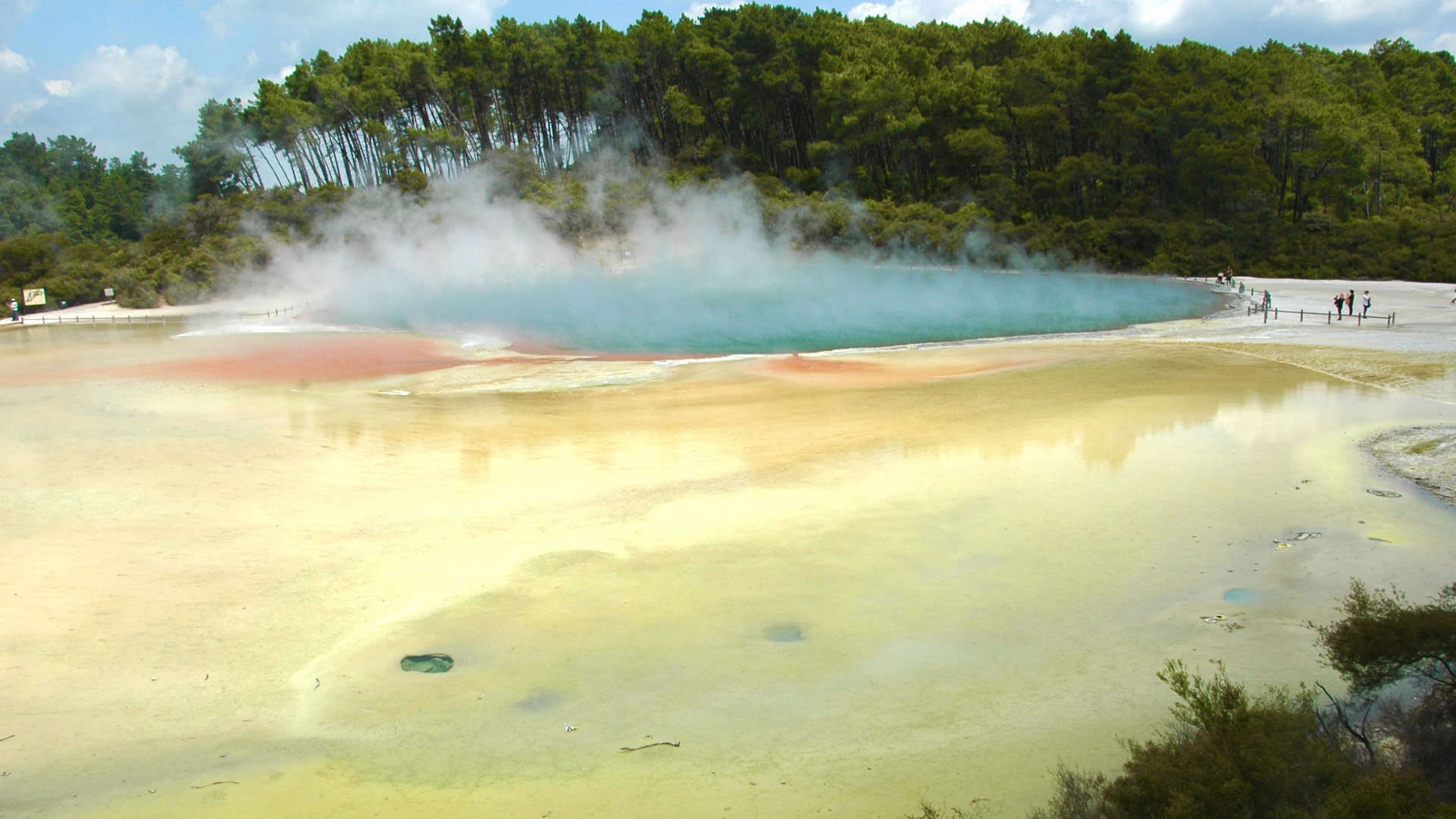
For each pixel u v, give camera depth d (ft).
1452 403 83.71
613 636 41.09
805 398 96.07
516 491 62.95
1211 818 22.86
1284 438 72.49
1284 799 23.29
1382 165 278.67
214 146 323.78
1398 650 29.78
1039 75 288.92
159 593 45.96
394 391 105.91
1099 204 288.51
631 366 124.16
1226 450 69.31
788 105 317.83
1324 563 47.57
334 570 49.08
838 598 44.75
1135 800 24.56
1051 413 83.30
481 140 324.39
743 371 117.08
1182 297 202.69
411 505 60.03
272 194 291.79
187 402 96.02
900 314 189.57
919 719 33.60
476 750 32.07
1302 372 102.89
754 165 313.73
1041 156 299.58
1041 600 44.06
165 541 53.11
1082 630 40.75
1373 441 70.90
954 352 131.34
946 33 342.85
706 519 56.90
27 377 115.75
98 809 28.84
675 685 36.55
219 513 57.93
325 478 66.03
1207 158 257.34
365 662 38.93
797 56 308.60
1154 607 42.93
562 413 90.84
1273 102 272.10
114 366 126.31
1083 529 53.42
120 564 49.49
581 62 311.68
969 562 49.01
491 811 28.45
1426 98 341.62
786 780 29.78
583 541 53.31
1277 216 268.00
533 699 35.63
